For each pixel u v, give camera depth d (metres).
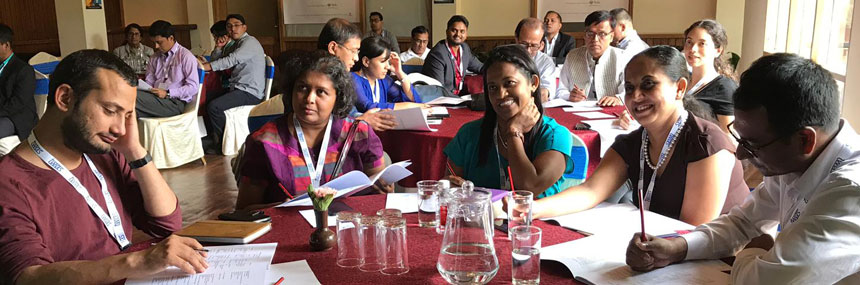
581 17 9.48
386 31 9.09
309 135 2.29
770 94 1.26
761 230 1.61
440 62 5.97
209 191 4.80
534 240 1.29
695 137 1.88
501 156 2.32
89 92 1.48
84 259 1.59
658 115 1.91
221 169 5.52
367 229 1.44
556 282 1.36
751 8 8.25
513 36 9.72
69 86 1.47
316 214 1.57
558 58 7.24
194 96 5.92
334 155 2.32
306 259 1.50
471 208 1.29
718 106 3.38
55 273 1.34
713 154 1.86
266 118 3.27
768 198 1.57
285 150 2.26
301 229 1.73
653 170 1.97
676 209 1.94
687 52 3.56
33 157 1.52
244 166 2.27
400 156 3.32
